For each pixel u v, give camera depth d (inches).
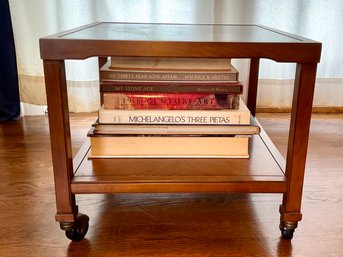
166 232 30.1
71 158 26.9
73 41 22.9
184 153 29.7
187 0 60.3
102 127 28.8
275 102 66.5
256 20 61.6
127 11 59.9
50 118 24.9
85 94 63.5
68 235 28.1
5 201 34.6
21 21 58.8
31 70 61.3
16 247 28.0
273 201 35.1
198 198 35.6
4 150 47.6
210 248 28.1
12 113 60.4
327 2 61.0
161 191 26.7
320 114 66.2
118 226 30.9
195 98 28.4
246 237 29.5
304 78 24.4
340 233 30.0
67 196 26.7
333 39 63.1
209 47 23.1
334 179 39.5
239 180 26.8
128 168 28.0
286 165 27.5
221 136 29.3
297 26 61.9
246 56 23.4
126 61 28.2
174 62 28.1
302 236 29.6
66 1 57.9
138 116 28.6
